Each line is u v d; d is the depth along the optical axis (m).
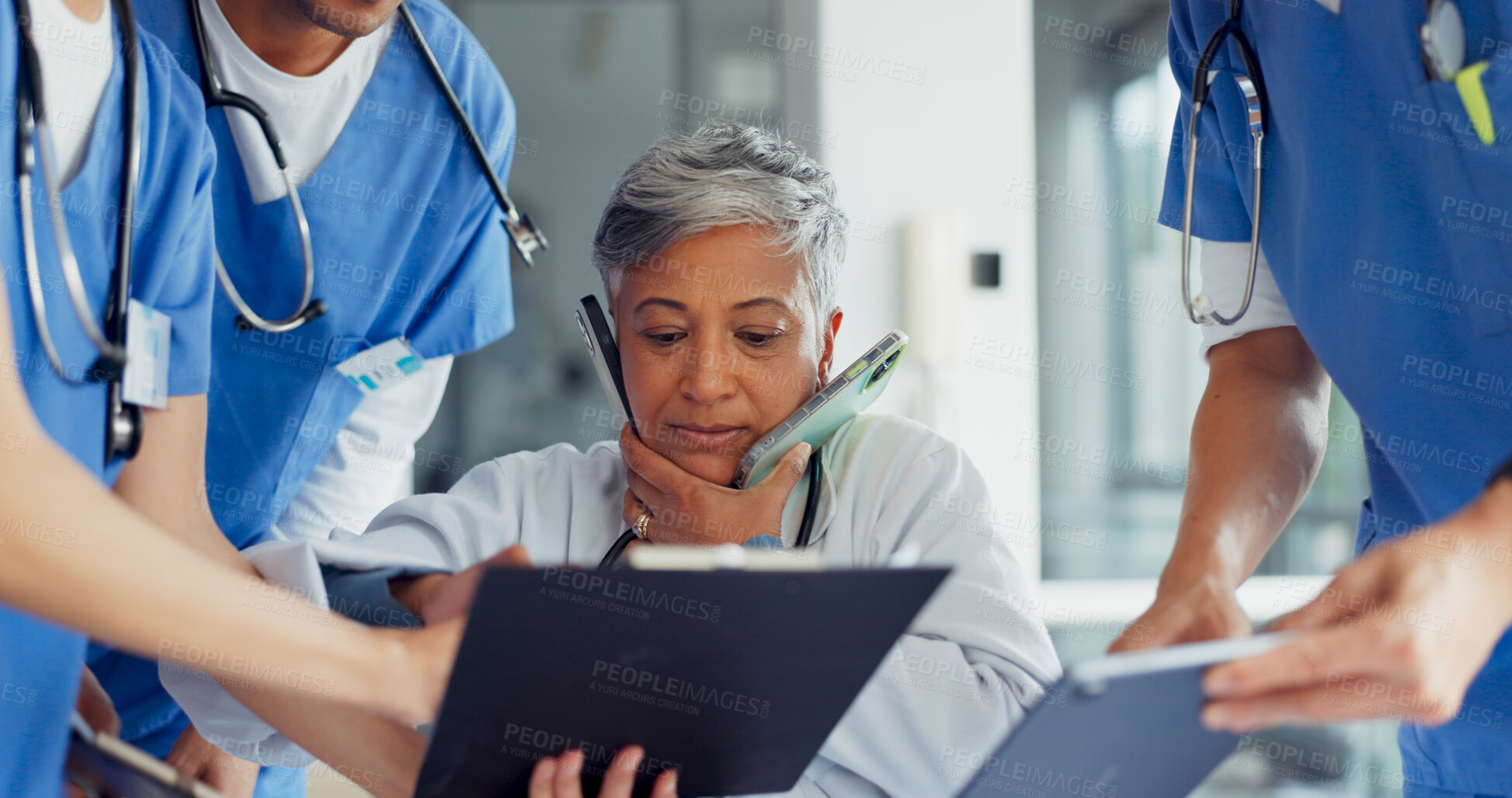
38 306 0.74
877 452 1.10
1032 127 3.48
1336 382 0.97
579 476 1.13
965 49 3.23
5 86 0.73
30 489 0.56
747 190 0.99
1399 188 0.89
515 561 0.83
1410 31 0.85
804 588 0.61
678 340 1.03
